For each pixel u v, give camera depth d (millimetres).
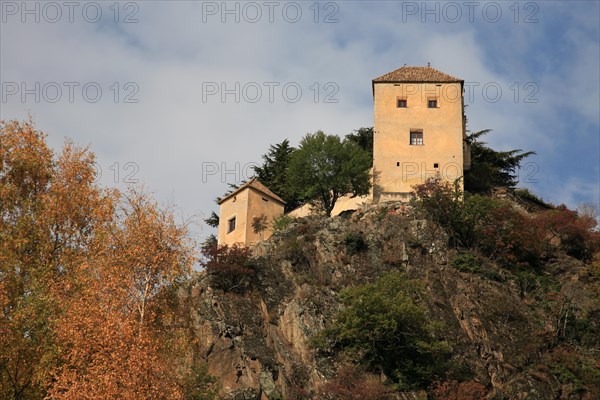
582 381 53844
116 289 36844
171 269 38219
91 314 35812
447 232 64625
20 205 42750
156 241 38812
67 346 35781
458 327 56031
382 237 63562
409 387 49812
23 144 44688
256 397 50625
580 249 69062
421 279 59625
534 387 52781
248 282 58750
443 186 67188
